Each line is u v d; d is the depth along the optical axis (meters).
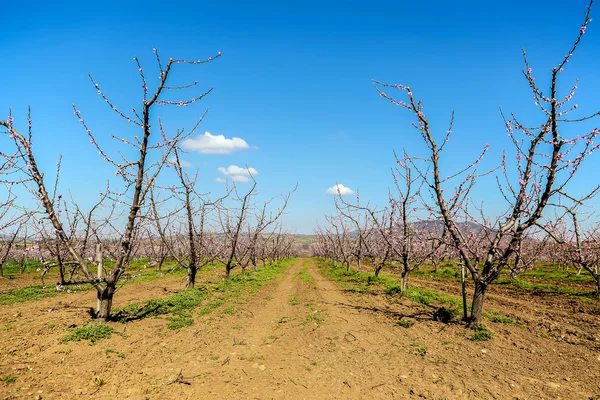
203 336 9.23
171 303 13.38
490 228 10.54
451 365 7.23
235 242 22.47
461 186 12.05
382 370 6.95
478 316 9.85
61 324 9.61
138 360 7.16
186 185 16.47
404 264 16.06
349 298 15.62
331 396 5.77
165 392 5.72
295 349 8.30
